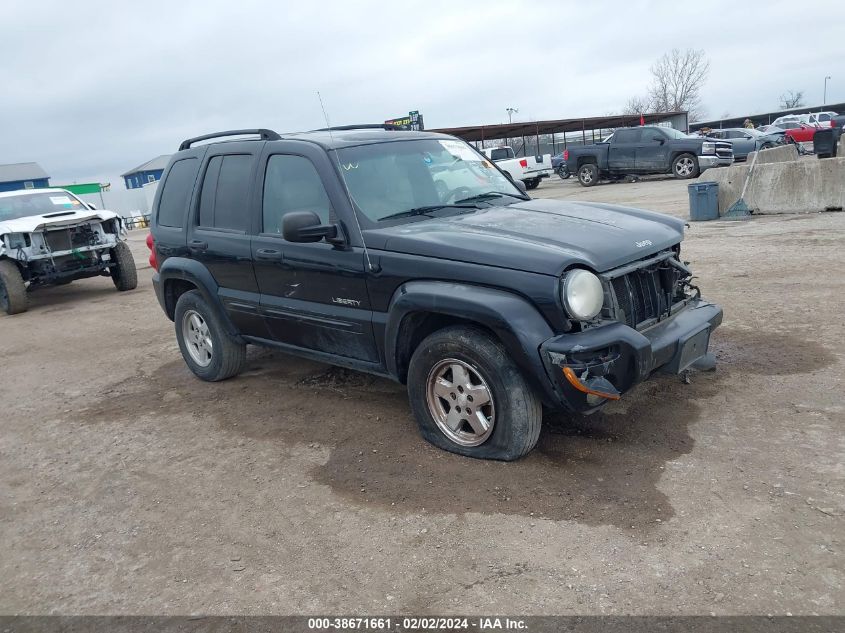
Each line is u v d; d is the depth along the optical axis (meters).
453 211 4.40
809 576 2.66
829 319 5.72
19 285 10.38
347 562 3.06
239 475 4.04
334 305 4.35
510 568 2.89
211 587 2.99
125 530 3.57
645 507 3.22
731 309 6.33
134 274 11.79
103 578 3.16
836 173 11.32
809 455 3.55
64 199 12.05
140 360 6.99
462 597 2.74
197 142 5.74
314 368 5.92
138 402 5.60
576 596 2.68
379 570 2.98
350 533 3.28
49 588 3.13
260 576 3.03
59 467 4.47
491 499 3.42
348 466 3.96
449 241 3.74
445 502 3.44
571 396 3.40
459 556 3.01
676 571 2.76
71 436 5.00
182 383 5.96
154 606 2.91
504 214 4.28
